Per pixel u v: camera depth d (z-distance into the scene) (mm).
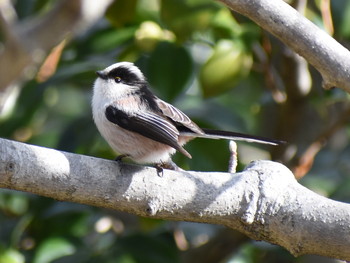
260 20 6797
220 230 11898
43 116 12977
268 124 13492
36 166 6648
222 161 10711
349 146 12547
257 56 11734
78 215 11164
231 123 12109
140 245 10562
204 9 9969
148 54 11211
